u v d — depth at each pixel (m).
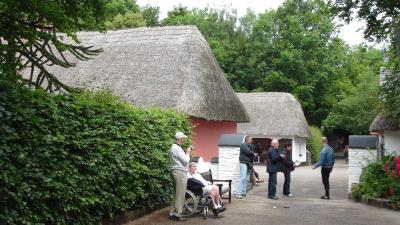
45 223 5.89
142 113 9.28
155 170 9.48
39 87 6.45
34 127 5.50
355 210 11.02
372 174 12.71
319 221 9.36
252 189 15.59
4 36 6.74
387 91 14.45
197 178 9.70
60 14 6.59
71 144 6.36
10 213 5.11
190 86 16.38
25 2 6.32
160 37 19.17
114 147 7.52
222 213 9.99
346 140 45.94
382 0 10.46
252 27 45.50
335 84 41.66
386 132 17.30
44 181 5.59
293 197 13.71
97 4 7.08
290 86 39.91
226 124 21.16
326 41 42.09
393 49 14.33
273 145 13.22
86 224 6.87
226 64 42.53
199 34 19.48
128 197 8.17
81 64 18.66
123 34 20.05
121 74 17.62
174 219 9.05
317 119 42.41
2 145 4.92
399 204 11.12
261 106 33.28
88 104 6.93
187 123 11.93
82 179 6.57
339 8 10.94
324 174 13.55
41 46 7.09
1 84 5.05
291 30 40.88
